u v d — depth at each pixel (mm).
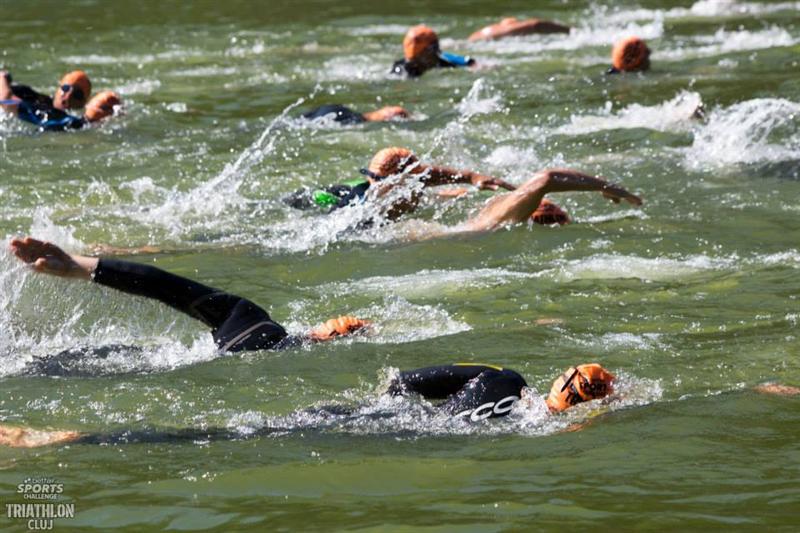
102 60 52000
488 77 44938
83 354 19125
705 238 25938
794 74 42812
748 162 32125
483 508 13867
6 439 16172
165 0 71000
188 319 20094
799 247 25062
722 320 20781
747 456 15281
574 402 16875
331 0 69812
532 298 22281
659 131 35594
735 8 61625
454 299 22375
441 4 67875
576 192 29953
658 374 18297
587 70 45719
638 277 23422
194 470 15141
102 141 36219
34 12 66750
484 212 27344
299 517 13766
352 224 27312
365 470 15023
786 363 18688
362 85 45031
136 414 17000
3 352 19188
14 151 34719
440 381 17234
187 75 48281
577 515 13617
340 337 19812
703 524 13320
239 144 35812
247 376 18266
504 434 16156
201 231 27594
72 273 17562
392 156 28312
